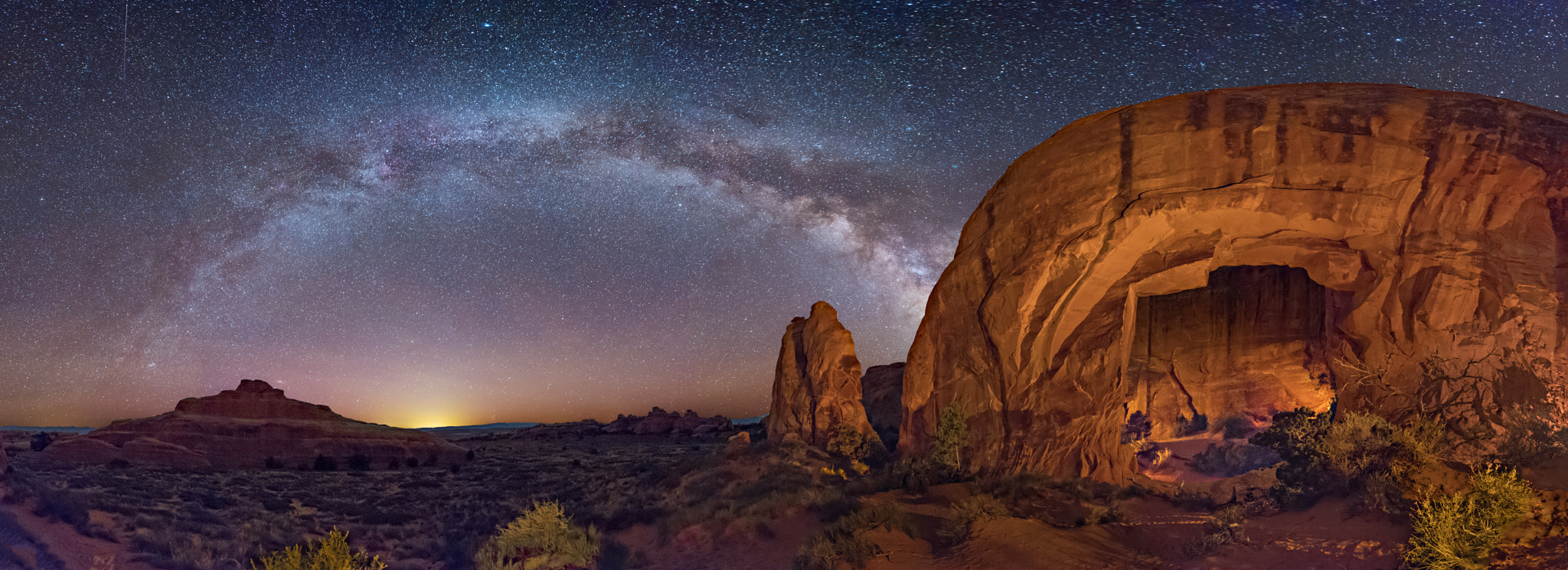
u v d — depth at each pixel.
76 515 15.69
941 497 17.23
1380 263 18.27
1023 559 11.46
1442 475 11.52
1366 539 9.83
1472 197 17.42
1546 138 17.20
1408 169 17.77
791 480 21.55
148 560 13.82
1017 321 20.22
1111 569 10.70
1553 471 11.60
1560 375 16.00
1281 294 29.84
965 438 20.67
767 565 13.48
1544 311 16.56
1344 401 18.59
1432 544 8.52
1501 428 15.66
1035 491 16.67
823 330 30.84
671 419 77.88
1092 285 19.64
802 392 30.36
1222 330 30.78
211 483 32.44
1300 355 29.05
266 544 17.62
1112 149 19.92
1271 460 24.19
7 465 16.58
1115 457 20.38
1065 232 19.84
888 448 29.80
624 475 33.28
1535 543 8.58
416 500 29.00
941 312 23.14
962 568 11.66
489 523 21.42
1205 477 24.67
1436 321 17.39
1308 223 18.33
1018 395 20.14
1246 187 18.41
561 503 25.91
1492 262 17.16
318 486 33.31
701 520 17.41
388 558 16.89
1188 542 11.52
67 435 54.97
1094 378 19.75
